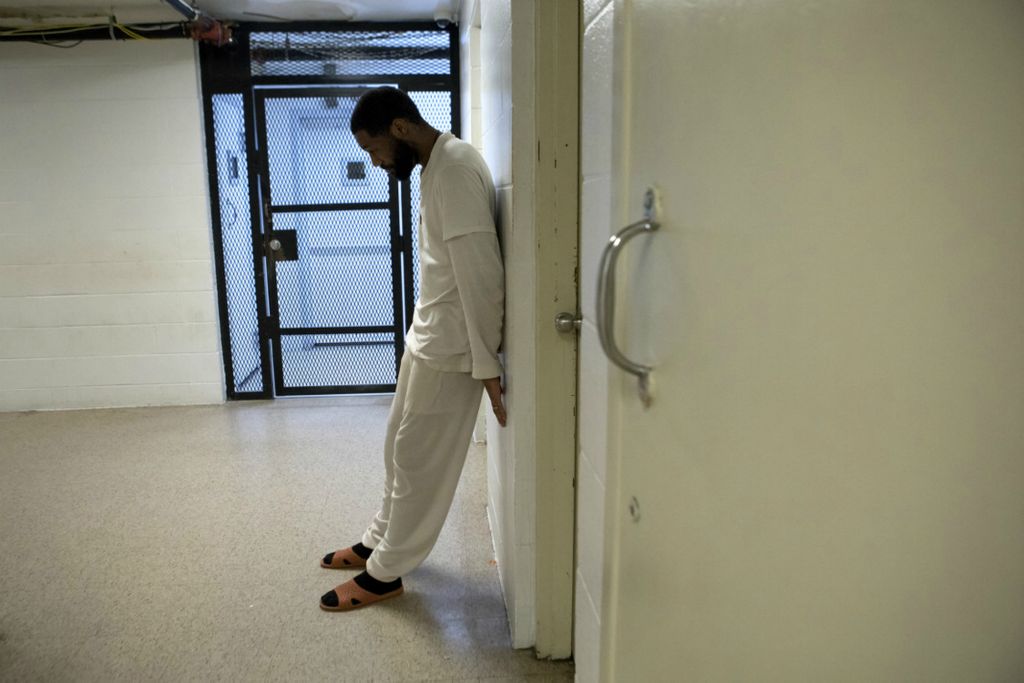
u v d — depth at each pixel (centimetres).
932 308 34
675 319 63
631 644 82
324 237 434
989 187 31
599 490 101
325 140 422
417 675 186
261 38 408
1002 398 31
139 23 392
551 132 163
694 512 61
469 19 323
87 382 429
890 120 35
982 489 33
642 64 71
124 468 334
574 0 158
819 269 41
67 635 203
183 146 408
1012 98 29
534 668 189
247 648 197
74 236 413
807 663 45
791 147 43
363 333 450
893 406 36
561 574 188
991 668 33
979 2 30
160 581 233
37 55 393
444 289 191
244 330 441
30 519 280
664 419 68
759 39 46
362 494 304
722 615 56
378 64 415
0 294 414
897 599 38
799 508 45
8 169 404
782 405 46
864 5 36
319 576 236
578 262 168
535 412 177
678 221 62
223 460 344
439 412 198
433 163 189
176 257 420
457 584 231
